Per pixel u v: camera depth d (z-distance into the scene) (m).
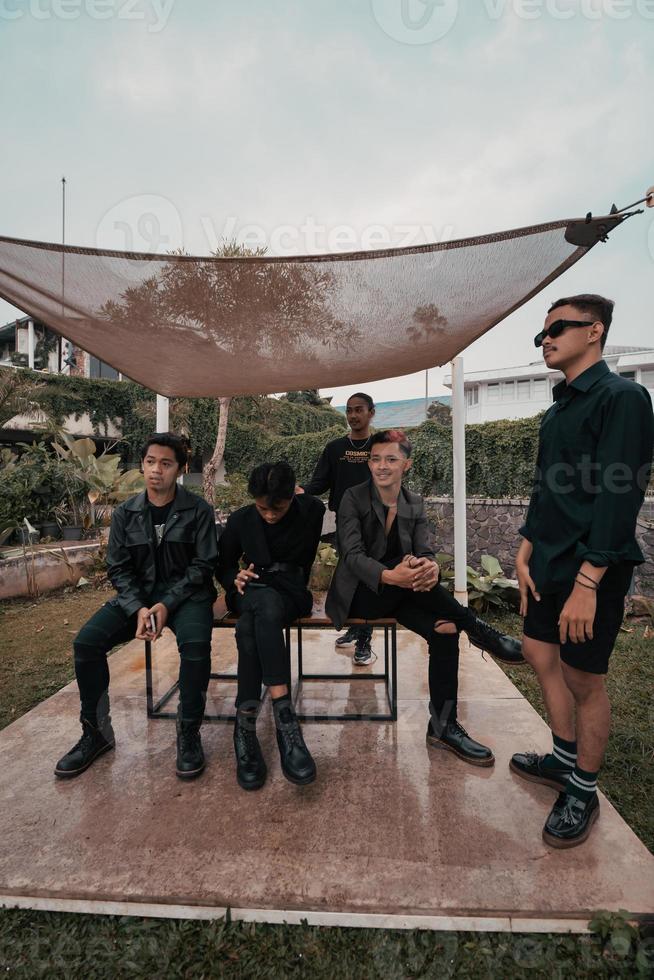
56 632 4.18
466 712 2.36
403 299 2.32
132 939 1.27
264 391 3.73
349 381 3.54
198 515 2.11
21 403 11.41
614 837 1.54
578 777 1.52
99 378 16.02
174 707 2.45
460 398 4.12
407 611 2.03
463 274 2.15
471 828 1.58
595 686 1.46
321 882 1.38
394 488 2.01
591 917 1.27
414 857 1.46
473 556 8.59
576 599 1.37
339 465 2.96
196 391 3.71
